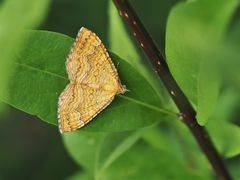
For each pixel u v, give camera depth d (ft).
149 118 0.47
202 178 0.54
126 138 0.51
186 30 0.37
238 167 0.66
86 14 1.09
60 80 0.45
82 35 0.44
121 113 0.47
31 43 0.44
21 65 0.44
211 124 0.51
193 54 0.39
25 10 0.25
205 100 0.42
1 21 0.25
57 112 0.46
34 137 1.15
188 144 0.59
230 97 0.64
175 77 0.43
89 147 0.56
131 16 0.44
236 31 0.36
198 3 0.36
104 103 0.46
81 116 0.46
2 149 1.14
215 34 0.35
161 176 0.55
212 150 0.49
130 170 0.55
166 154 0.55
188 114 0.47
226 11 0.37
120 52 0.54
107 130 0.47
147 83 0.46
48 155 1.15
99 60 0.45
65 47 0.45
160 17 1.07
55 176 1.14
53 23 1.09
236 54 0.32
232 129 0.51
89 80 0.46
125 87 0.46
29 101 0.45
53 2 1.09
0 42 0.24
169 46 0.40
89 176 0.61
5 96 0.44
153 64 0.45
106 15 1.08
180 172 0.54
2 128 1.14
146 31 0.44
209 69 0.35
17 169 1.13
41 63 0.45
